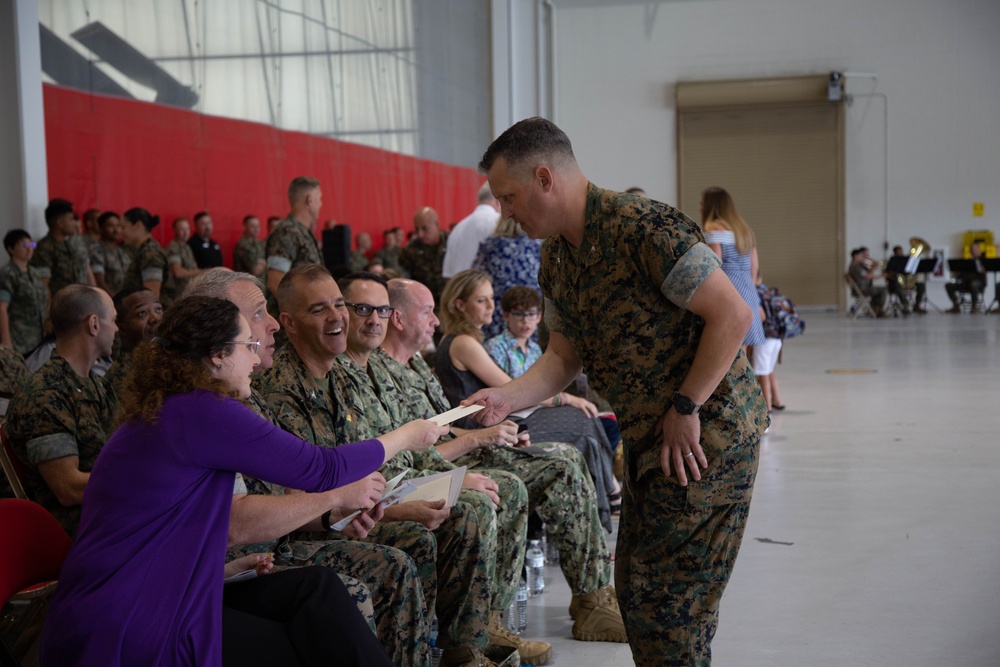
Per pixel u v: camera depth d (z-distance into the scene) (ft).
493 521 9.36
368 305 9.77
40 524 7.16
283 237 18.79
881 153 62.44
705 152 63.72
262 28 33.47
